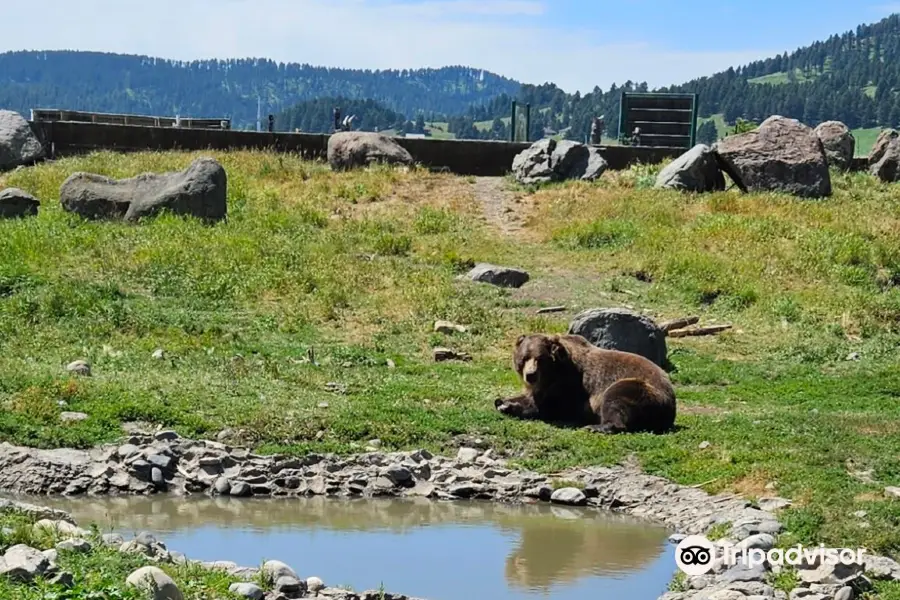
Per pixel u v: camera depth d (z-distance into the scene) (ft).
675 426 50.75
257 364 58.80
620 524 41.32
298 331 67.15
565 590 34.65
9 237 77.97
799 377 64.03
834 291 77.61
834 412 54.29
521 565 36.83
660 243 84.79
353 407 51.31
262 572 31.60
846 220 91.61
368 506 43.06
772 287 77.56
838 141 114.83
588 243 86.94
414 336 67.82
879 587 32.24
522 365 51.83
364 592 31.99
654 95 130.62
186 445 45.80
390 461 45.85
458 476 44.93
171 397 50.85
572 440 48.29
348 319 69.97
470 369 62.49
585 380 51.75
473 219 93.91
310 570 35.76
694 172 101.50
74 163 103.81
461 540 39.32
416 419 50.26
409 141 111.55
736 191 101.35
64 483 43.11
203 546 37.81
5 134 108.68
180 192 85.61
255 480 44.19
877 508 37.68
